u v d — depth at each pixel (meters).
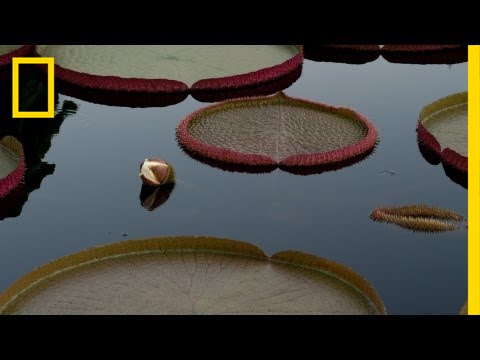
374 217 2.72
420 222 2.66
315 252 2.51
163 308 2.17
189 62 4.06
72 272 2.31
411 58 4.35
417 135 3.37
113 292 2.23
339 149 3.15
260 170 3.09
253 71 3.99
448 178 3.02
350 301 2.21
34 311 2.14
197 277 2.30
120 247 2.38
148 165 2.89
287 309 2.17
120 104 3.66
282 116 3.53
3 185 2.82
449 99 3.56
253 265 2.36
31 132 3.36
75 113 3.55
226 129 3.40
